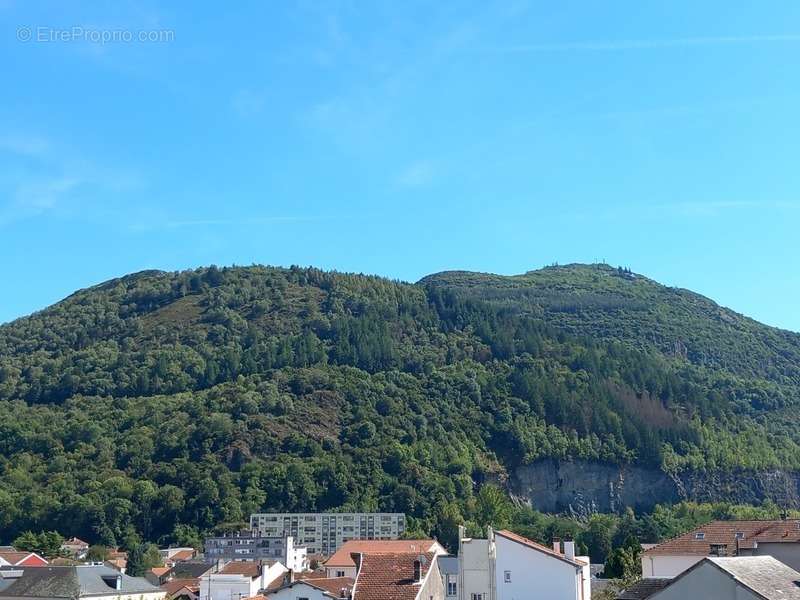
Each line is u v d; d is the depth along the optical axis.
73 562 176.00
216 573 123.06
